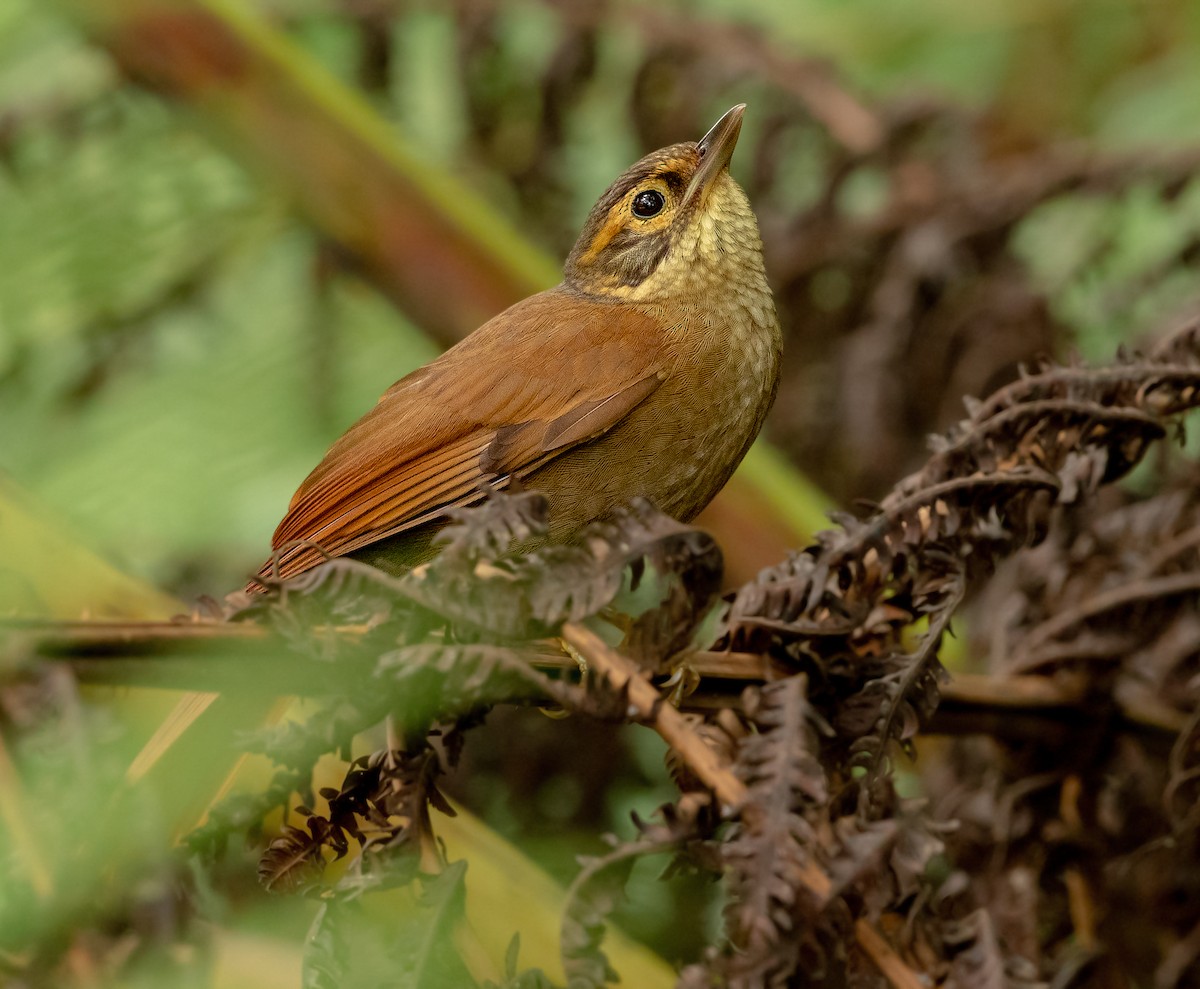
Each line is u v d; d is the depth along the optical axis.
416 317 10.27
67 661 4.56
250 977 5.78
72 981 5.00
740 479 9.45
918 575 5.67
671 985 6.48
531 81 11.22
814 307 10.48
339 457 8.68
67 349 10.48
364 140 10.05
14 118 10.70
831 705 5.37
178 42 9.83
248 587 5.61
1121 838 6.51
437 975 4.62
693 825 4.55
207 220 10.50
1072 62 12.25
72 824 5.16
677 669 5.20
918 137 10.79
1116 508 7.69
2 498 6.73
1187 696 6.50
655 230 9.01
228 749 5.50
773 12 12.63
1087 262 9.84
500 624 4.63
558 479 8.58
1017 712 6.49
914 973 4.71
